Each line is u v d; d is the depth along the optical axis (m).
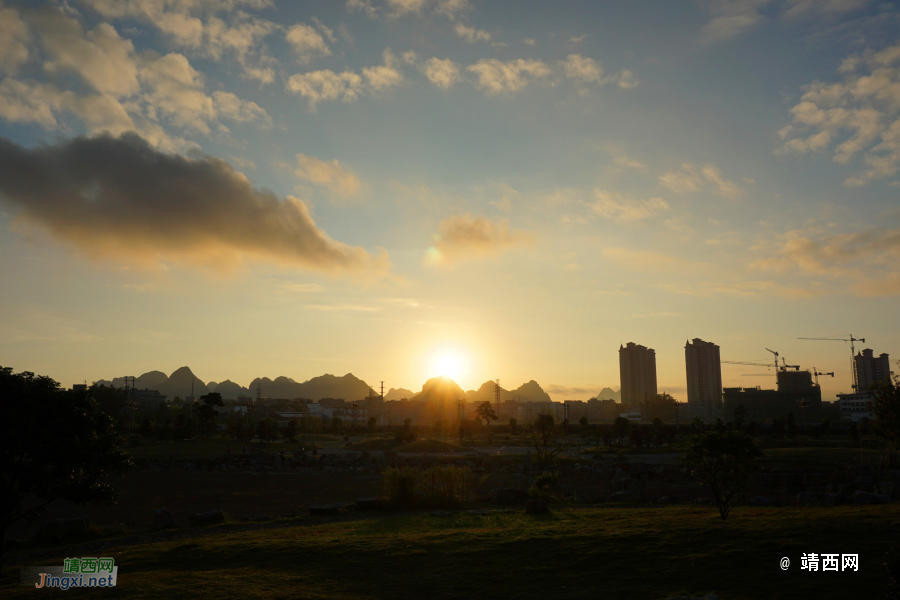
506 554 21.09
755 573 17.31
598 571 18.52
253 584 18.58
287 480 70.06
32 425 21.83
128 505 49.16
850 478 50.66
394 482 38.56
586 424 186.50
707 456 26.66
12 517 23.62
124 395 185.50
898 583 12.68
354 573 19.94
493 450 128.75
